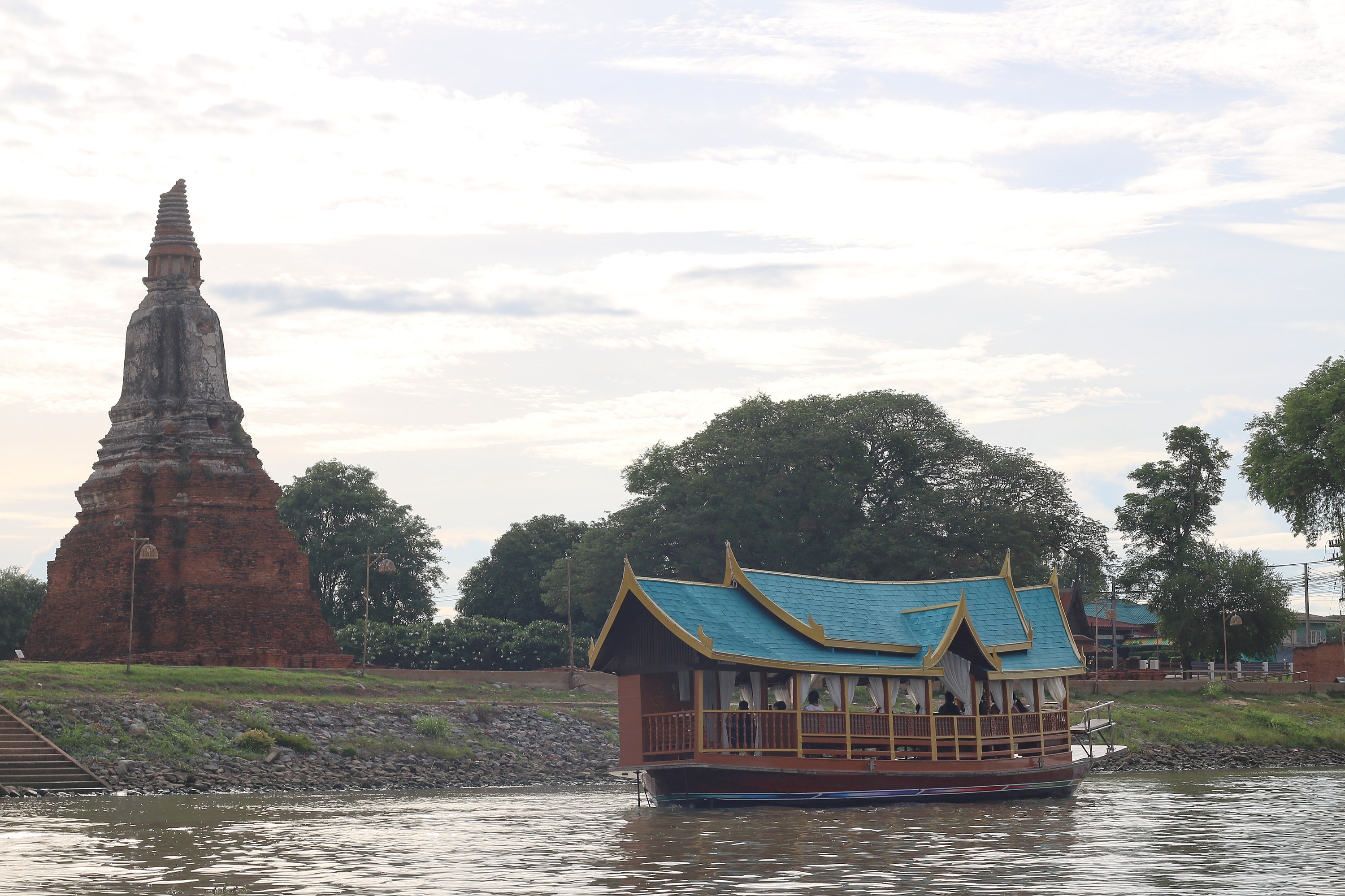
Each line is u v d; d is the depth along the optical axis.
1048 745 47.38
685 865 26.56
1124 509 115.44
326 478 129.88
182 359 82.31
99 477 80.69
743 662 39.31
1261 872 25.47
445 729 65.12
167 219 84.31
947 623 44.69
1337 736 81.56
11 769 48.66
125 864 27.17
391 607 127.00
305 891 23.16
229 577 78.44
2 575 105.06
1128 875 24.91
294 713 62.25
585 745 69.06
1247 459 97.94
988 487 104.00
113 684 60.94
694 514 100.12
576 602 107.88
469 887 23.50
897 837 31.67
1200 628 107.56
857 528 100.25
